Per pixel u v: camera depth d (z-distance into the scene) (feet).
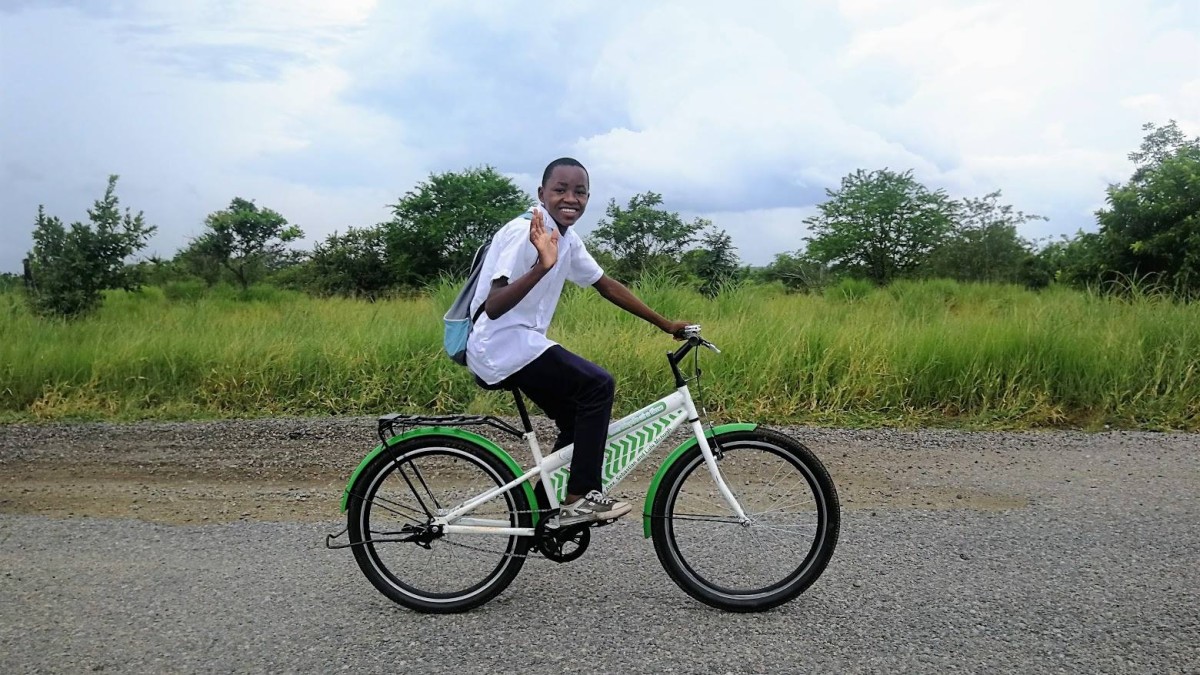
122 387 30.09
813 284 70.59
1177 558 14.88
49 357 30.83
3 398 29.40
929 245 107.04
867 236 109.70
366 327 35.70
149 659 11.52
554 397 13.07
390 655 11.62
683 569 13.09
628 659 11.45
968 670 11.09
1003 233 89.81
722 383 28.84
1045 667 11.16
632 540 15.98
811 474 13.14
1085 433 25.27
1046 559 14.85
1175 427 26.07
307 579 14.30
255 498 18.98
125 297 57.47
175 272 101.19
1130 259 58.80
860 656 11.48
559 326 35.70
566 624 12.53
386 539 13.12
